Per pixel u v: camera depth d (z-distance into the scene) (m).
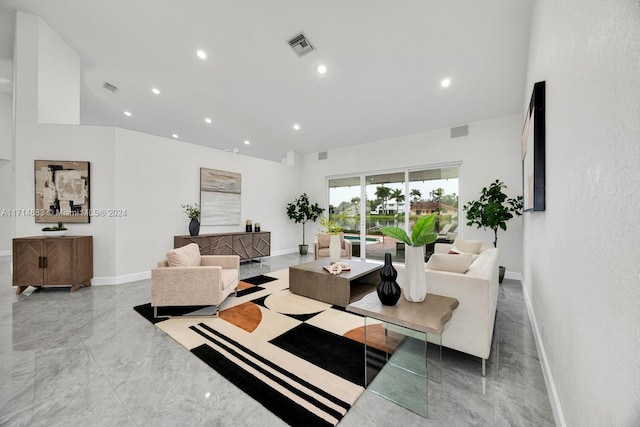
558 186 1.53
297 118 5.68
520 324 2.62
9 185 6.48
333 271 3.22
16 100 3.63
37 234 3.73
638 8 0.64
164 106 5.89
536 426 1.36
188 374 1.78
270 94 4.92
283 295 3.48
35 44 3.65
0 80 5.52
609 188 0.83
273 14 3.21
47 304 3.11
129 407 1.48
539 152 2.00
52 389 1.63
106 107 6.01
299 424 1.37
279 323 2.61
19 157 3.65
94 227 3.93
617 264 0.77
